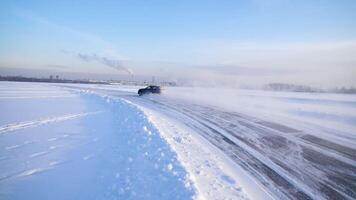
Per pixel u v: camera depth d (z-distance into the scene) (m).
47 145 8.25
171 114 14.68
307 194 4.87
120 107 17.11
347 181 5.53
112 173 5.62
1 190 5.20
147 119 11.17
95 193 4.86
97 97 26.28
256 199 4.55
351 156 7.30
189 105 20.44
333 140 9.20
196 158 6.40
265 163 6.50
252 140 8.91
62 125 11.51
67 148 7.91
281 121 13.35
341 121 13.67
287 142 8.77
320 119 14.41
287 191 4.95
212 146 7.82
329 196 4.83
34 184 5.45
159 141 7.55
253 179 5.43
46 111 16.20
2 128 10.81
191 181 4.84
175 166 5.59
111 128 10.59
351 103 25.44
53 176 5.83
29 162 6.73
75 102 22.38
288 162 6.64
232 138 9.08
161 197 4.30
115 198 4.50
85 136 9.40
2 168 6.32
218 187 4.85
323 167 6.34
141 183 4.88
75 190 5.13
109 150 7.39
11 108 17.44
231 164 6.26
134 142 7.71
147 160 6.03
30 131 10.27
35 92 34.53
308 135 9.98
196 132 9.80
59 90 41.59
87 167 6.26
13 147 8.04
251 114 15.84
